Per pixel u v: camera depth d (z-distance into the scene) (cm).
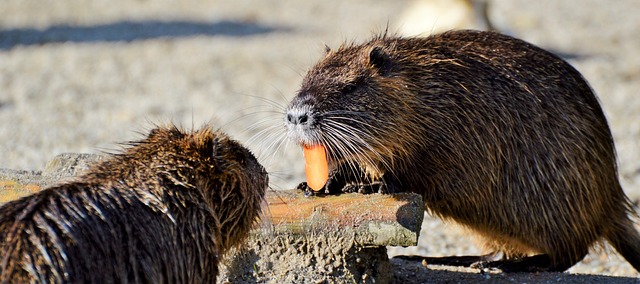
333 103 982
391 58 1040
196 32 3244
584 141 1092
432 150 1031
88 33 3180
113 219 755
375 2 3962
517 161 1064
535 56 1102
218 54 2844
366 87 999
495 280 1048
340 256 927
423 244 1301
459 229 1209
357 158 996
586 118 1105
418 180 1041
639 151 1819
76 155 1052
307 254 937
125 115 2073
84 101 2220
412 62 1047
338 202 927
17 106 2166
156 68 2630
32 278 687
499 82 1064
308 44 2984
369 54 1026
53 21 3378
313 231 928
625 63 2683
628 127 2002
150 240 770
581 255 1118
